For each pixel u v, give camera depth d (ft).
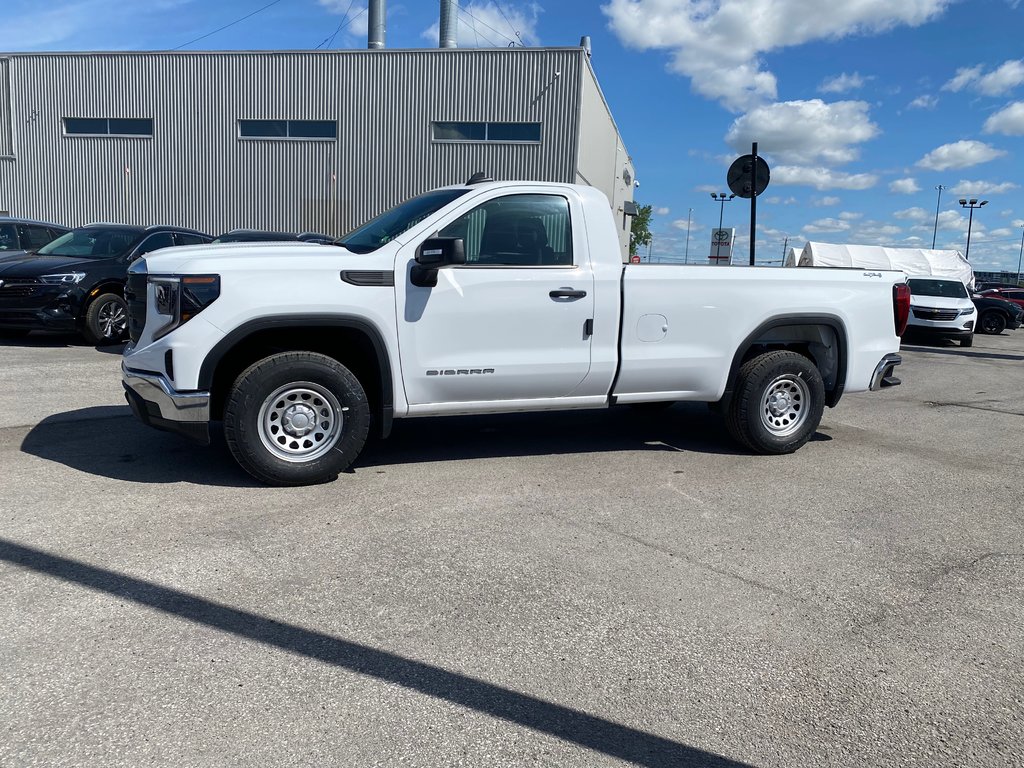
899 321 21.84
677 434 23.17
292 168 101.14
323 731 8.53
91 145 106.32
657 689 9.64
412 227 17.15
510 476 18.16
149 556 12.82
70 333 40.73
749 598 12.22
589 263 18.33
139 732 8.38
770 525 15.52
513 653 10.32
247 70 100.22
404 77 96.53
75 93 105.60
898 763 8.42
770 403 20.70
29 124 107.55
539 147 95.04
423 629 10.84
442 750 8.30
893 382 22.26
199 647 10.13
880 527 15.67
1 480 16.39
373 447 20.43
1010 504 17.53
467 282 17.17
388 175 98.78
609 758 8.30
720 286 19.53
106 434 20.31
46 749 8.05
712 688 9.71
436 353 17.17
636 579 12.74
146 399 16.10
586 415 25.50
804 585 12.78
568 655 10.33
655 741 8.63
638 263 19.22
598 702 9.31
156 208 105.91
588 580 12.62
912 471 20.03
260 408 15.96
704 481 18.37
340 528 14.38
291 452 16.47
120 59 103.30
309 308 15.94
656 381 19.39
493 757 8.23
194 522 14.39
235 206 103.50
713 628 11.22
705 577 12.93
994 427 26.78
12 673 9.37
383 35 116.78
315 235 54.85
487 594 11.98
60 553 12.80
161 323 15.85
